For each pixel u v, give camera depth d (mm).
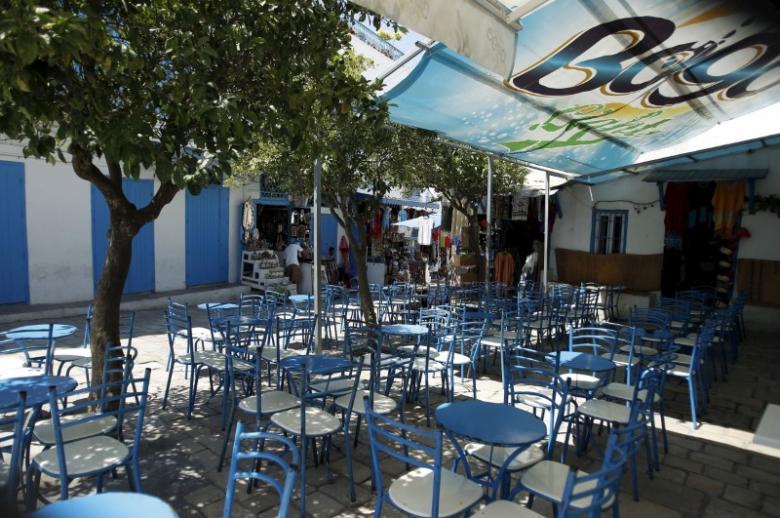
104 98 3229
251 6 3479
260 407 3543
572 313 9000
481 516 2371
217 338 6078
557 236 12188
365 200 7234
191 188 3285
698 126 6785
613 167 8812
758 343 8695
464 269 12609
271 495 3379
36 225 9250
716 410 5363
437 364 5238
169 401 5117
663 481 3781
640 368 3992
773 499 3543
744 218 9945
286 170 6055
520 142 6426
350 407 3469
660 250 10867
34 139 3246
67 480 2582
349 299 8609
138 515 1800
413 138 6344
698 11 3129
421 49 3635
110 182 4191
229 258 13039
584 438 4172
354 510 3236
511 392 3834
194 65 3377
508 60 3049
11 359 6285
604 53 3715
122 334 8172
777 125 7047
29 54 2229
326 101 3678
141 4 3361
